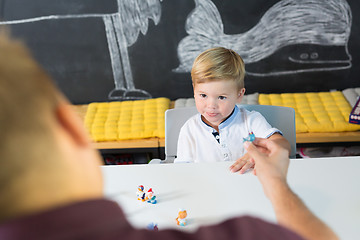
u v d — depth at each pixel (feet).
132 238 0.78
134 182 3.07
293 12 7.66
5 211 0.69
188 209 2.70
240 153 4.23
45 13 7.89
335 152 7.18
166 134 4.52
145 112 7.46
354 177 2.90
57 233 0.68
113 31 8.02
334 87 8.34
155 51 8.20
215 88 3.69
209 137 4.26
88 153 0.85
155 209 2.73
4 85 0.68
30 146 0.68
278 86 8.43
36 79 0.73
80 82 8.55
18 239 0.65
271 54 8.08
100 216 0.75
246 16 7.77
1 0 7.79
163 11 7.82
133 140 6.96
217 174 3.08
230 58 3.74
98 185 0.88
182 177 3.08
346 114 6.87
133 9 7.80
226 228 0.89
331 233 1.47
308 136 6.66
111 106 7.77
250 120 4.16
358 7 7.54
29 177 0.69
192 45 8.11
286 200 1.65
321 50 7.97
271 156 1.95
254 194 2.79
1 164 0.66
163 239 0.82
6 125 0.66
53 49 8.23
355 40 7.83
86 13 7.87
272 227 0.89
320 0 7.51
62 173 0.73
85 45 8.17
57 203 0.73
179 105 7.72
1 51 0.72
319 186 2.81
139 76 8.46
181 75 8.43
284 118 4.34
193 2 7.72
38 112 0.70
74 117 0.83
